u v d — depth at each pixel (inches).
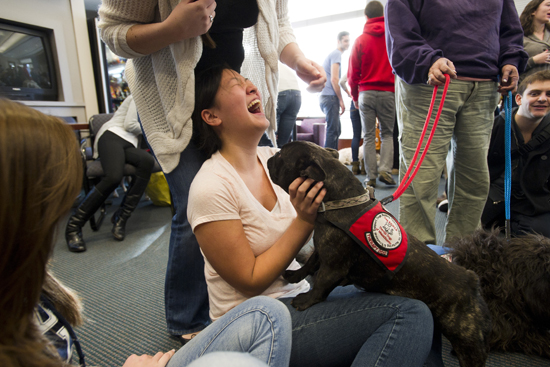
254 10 53.4
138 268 95.0
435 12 74.2
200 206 40.4
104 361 58.6
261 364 20.2
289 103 138.6
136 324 68.8
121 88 225.9
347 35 207.3
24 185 16.4
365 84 167.0
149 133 54.7
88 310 74.0
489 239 62.2
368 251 40.5
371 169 177.5
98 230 128.4
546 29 129.3
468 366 41.4
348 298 42.0
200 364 20.2
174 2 47.4
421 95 76.0
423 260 42.6
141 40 46.5
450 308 41.5
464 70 74.0
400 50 72.6
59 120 19.7
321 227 43.1
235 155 47.6
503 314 58.2
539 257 56.9
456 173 85.4
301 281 51.2
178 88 49.3
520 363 55.8
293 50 64.2
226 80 45.9
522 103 94.0
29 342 17.8
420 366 36.1
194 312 59.6
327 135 221.9
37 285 18.6
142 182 120.6
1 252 16.3
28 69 183.5
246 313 32.5
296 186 41.4
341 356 39.7
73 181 18.8
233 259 40.3
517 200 99.9
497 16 75.9
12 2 173.3
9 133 16.1
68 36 199.9
